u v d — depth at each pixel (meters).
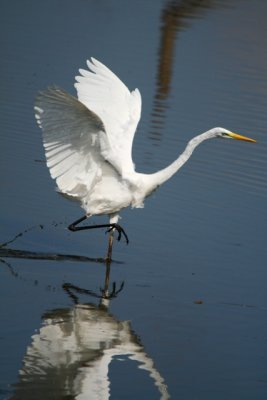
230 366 10.81
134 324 11.77
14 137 19.09
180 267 13.94
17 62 23.69
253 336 11.73
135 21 28.61
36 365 10.30
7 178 17.00
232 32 28.25
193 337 11.54
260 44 27.28
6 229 14.96
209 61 25.22
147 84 22.83
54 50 24.91
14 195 16.33
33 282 12.95
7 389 9.69
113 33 27.09
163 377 10.38
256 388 10.30
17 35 26.05
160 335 11.53
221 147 19.67
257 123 20.95
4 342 10.84
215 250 14.69
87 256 14.22
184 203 16.61
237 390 10.22
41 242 14.61
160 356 10.93
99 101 14.40
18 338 10.99
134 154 18.67
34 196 16.41
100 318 11.88
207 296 12.94
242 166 18.62
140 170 17.80
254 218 16.11
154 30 27.73
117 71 23.48
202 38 27.27
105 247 14.71
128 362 10.66
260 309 12.59
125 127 14.28
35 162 17.89
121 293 12.81
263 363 10.96
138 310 12.26
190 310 12.40
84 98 14.31
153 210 16.25
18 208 15.84
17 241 14.53
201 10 30.38
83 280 13.21
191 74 24.03
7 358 10.41
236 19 29.66
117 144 14.02
